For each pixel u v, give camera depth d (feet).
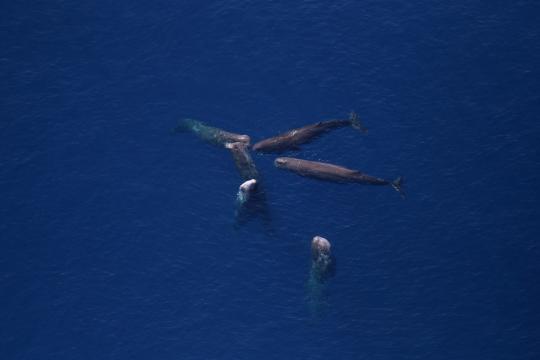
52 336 562.66
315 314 569.23
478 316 562.25
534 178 627.05
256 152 647.15
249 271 591.78
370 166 640.58
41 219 622.54
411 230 607.37
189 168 650.43
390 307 570.87
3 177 645.10
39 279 590.55
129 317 570.87
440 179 632.38
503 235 599.57
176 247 606.55
